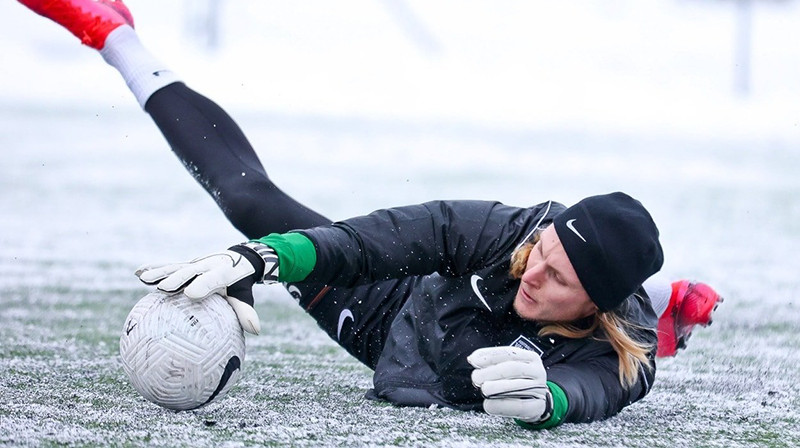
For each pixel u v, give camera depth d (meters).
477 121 62.69
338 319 14.49
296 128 56.06
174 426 11.16
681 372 16.05
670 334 15.42
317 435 11.06
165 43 79.88
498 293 12.17
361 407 12.72
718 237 31.73
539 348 12.23
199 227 31.00
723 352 17.73
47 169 41.34
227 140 15.66
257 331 11.37
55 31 79.56
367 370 15.67
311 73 75.12
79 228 30.14
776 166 49.59
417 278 13.93
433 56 84.75
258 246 11.29
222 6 88.00
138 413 11.71
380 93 70.62
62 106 59.88
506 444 10.91
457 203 12.57
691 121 65.38
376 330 14.26
